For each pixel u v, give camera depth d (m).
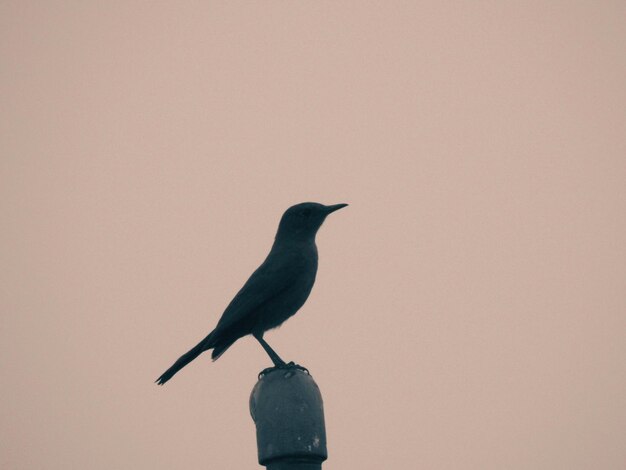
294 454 8.33
